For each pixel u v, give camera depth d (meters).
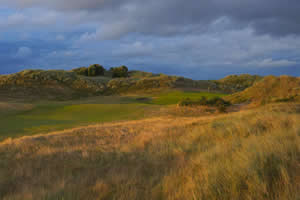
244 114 11.21
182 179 3.41
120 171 4.50
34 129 20.86
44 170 5.13
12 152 7.81
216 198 2.44
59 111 40.06
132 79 122.12
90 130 13.17
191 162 4.32
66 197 3.01
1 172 5.18
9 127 22.53
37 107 44.78
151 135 9.48
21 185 4.15
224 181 2.68
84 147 8.07
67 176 4.45
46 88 95.38
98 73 176.38
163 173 4.08
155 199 2.84
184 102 38.03
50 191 3.27
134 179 3.77
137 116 31.83
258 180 2.41
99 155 6.52
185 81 129.25
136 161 5.41
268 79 50.78
